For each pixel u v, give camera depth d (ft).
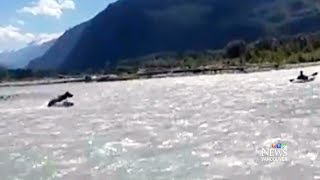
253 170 74.95
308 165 76.18
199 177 72.95
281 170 74.02
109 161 89.04
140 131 126.11
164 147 99.66
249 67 597.11
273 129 115.34
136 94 314.96
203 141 103.81
